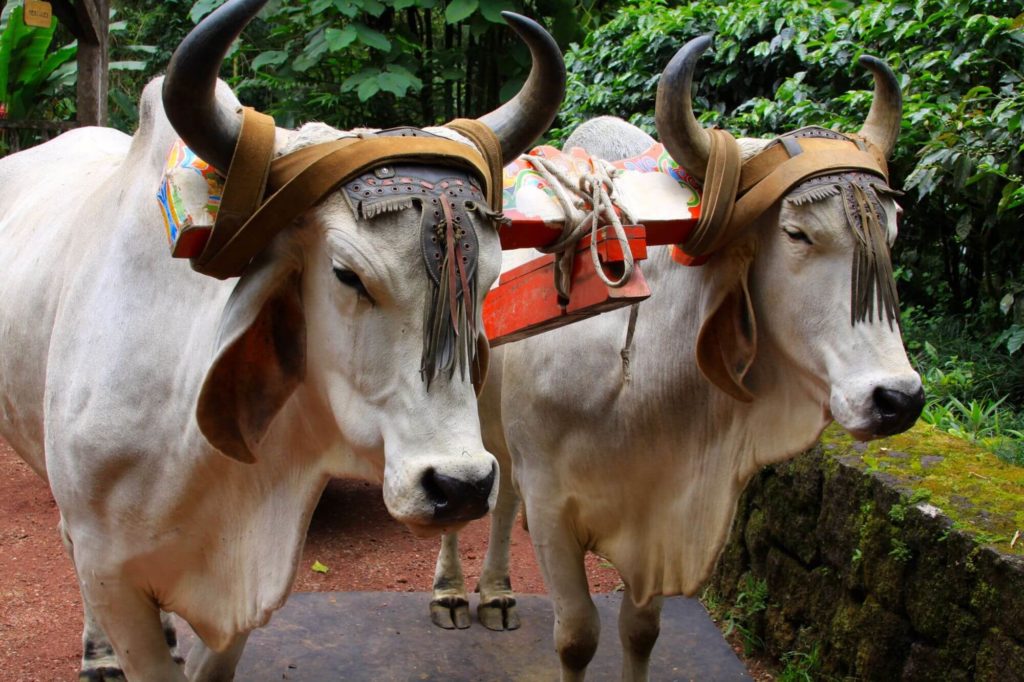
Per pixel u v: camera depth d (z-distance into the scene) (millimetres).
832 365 2236
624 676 3125
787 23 5023
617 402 2686
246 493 2129
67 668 3549
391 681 3410
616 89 5871
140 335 2133
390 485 1667
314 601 3926
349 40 8156
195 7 8938
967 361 4371
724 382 2443
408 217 1665
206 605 2270
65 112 11133
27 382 2639
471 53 9203
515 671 3537
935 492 2865
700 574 2656
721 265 2422
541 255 2670
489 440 3381
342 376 1776
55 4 8258
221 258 1782
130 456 2133
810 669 3400
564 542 2889
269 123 1774
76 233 2547
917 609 2811
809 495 3451
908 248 5188
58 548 4586
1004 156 4121
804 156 2285
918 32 4684
